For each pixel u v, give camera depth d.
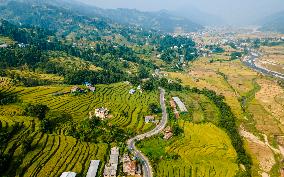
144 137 186.75
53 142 162.75
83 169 147.38
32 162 144.75
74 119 194.62
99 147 167.88
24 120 177.00
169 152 173.88
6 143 151.88
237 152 185.75
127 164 154.12
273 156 193.25
